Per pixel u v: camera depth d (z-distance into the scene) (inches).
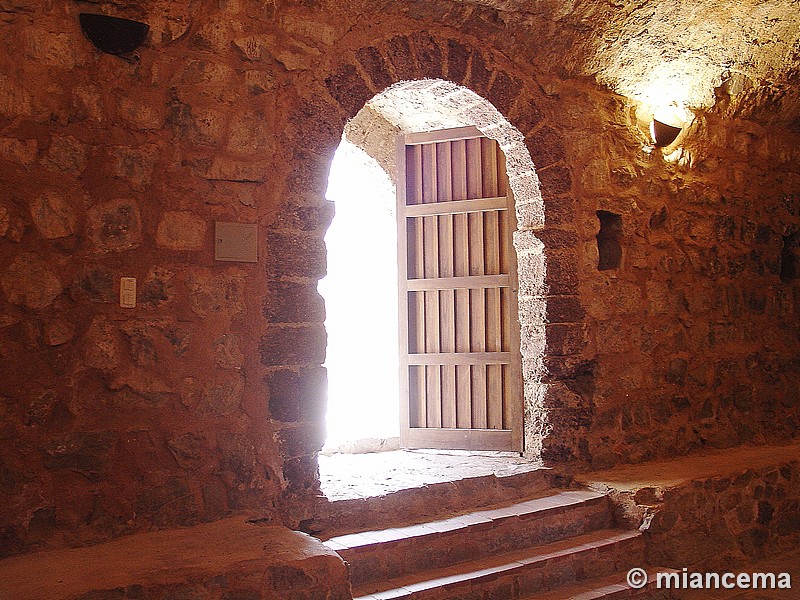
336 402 234.4
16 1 111.7
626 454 177.6
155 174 122.2
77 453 113.9
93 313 116.2
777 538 174.1
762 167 212.5
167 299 122.3
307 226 135.7
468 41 159.0
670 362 188.2
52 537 111.0
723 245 201.5
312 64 137.5
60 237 114.0
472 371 187.0
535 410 175.0
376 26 146.2
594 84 179.3
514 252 182.1
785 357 213.5
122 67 120.1
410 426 191.9
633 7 165.5
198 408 124.1
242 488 127.3
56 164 114.0
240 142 129.4
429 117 195.0
